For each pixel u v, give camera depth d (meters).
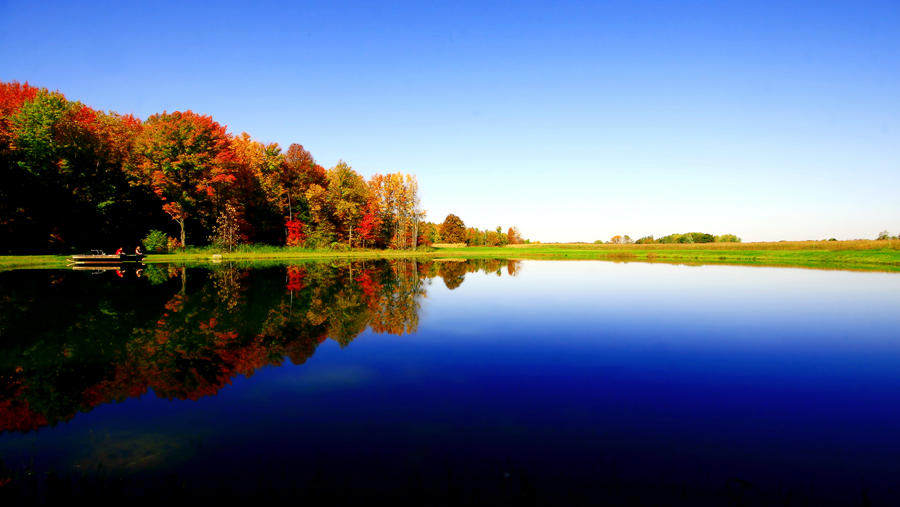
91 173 41.38
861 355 8.20
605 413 5.38
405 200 74.06
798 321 11.53
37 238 37.91
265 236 62.19
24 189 36.44
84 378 6.54
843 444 4.61
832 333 10.09
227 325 10.19
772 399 5.92
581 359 7.83
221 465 4.06
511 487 3.68
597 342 9.11
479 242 118.38
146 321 10.55
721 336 9.73
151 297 14.50
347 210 64.81
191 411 5.35
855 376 6.95
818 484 3.82
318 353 8.04
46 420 5.09
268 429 4.85
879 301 15.09
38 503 3.46
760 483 3.82
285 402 5.65
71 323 10.23
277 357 7.73
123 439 4.60
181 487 3.70
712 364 7.58
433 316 11.93
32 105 36.91
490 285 19.97
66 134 39.03
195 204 46.66
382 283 20.14
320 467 4.02
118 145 45.84
